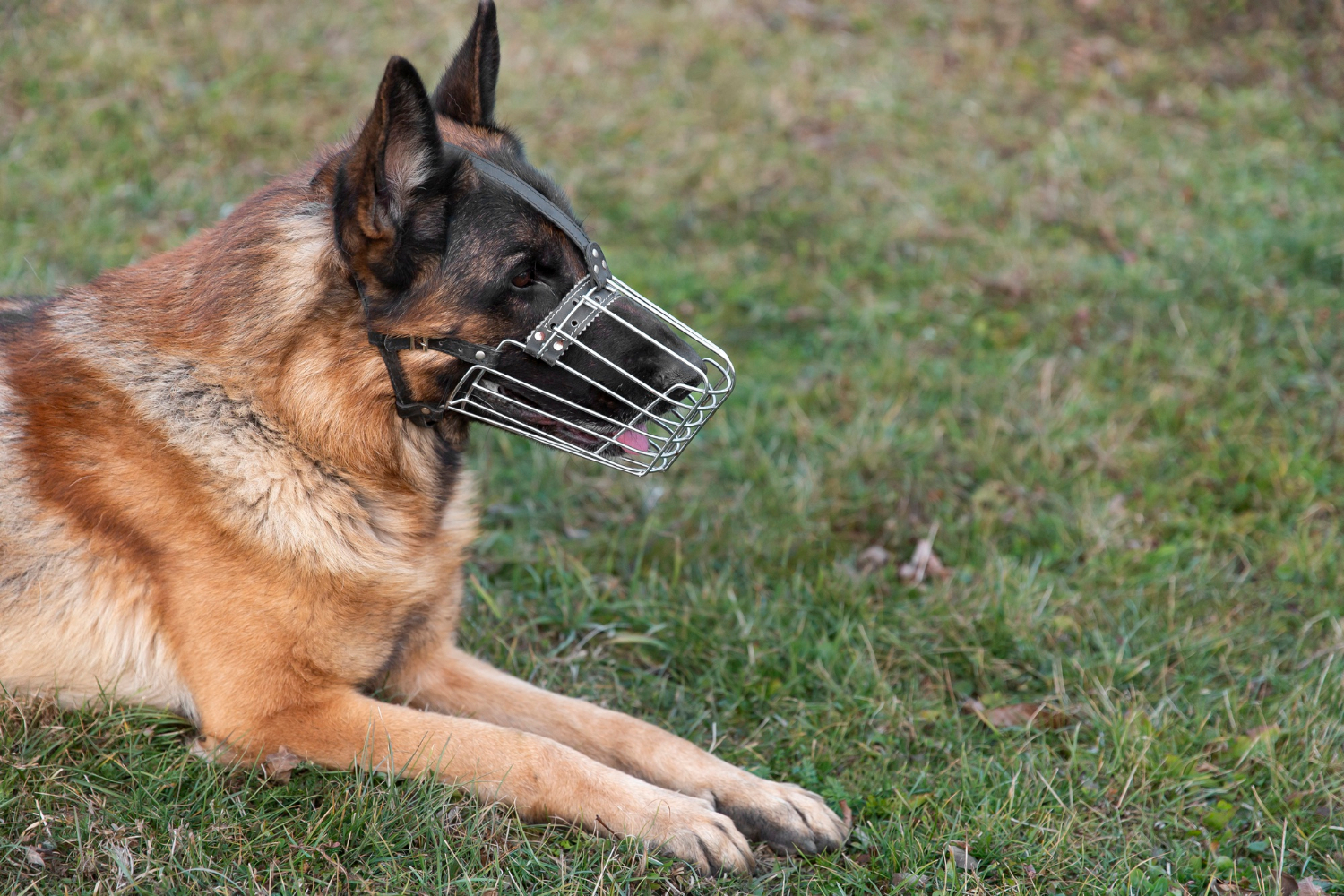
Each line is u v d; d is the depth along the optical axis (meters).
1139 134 8.11
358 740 2.76
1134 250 6.51
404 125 2.46
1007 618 3.72
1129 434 4.84
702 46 8.68
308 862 2.51
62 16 7.52
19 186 5.94
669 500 4.36
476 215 2.63
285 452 2.74
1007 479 4.52
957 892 2.61
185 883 2.43
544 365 2.77
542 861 2.59
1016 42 9.52
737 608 3.71
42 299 3.17
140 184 6.26
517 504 4.37
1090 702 3.36
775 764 3.15
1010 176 7.25
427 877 2.50
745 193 6.84
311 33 7.95
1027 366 5.38
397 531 2.92
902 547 4.22
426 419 2.87
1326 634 3.72
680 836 2.63
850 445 4.65
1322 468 4.56
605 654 3.60
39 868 2.44
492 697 3.15
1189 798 3.05
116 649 2.81
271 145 6.80
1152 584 3.92
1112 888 2.65
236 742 2.76
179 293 2.79
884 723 3.28
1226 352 5.37
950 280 6.08
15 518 2.74
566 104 7.71
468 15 8.62
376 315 2.64
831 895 2.62
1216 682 3.55
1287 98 8.80
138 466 2.71
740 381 5.18
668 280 5.92
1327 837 2.90
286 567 2.71
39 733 2.75
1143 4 10.03
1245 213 6.92
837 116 7.99
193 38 7.58
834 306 5.85
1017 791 2.97
